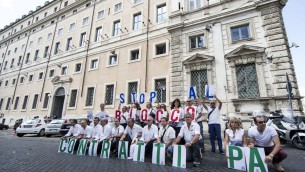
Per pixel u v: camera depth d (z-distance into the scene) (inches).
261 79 448.8
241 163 185.2
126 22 812.6
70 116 835.4
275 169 187.2
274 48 451.5
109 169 185.9
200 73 546.9
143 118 333.7
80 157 253.1
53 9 1266.0
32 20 1393.9
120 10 856.3
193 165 201.9
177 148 207.2
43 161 223.6
